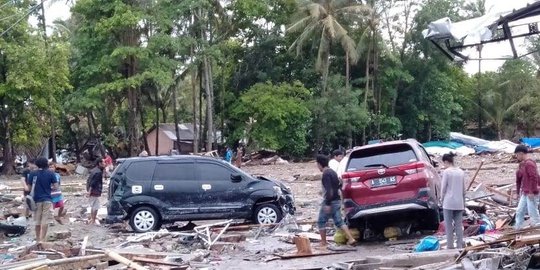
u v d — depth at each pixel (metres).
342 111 52.62
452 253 10.50
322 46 50.38
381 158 13.40
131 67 46.94
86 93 45.66
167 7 46.97
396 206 13.02
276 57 55.94
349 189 13.31
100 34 44.66
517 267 9.51
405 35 58.44
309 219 17.67
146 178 16.69
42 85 42.38
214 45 49.59
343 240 13.73
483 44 9.23
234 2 52.03
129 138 49.12
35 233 15.62
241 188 16.83
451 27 9.33
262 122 52.19
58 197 17.89
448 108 61.22
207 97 50.81
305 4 50.88
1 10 40.00
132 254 12.02
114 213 16.56
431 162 14.50
